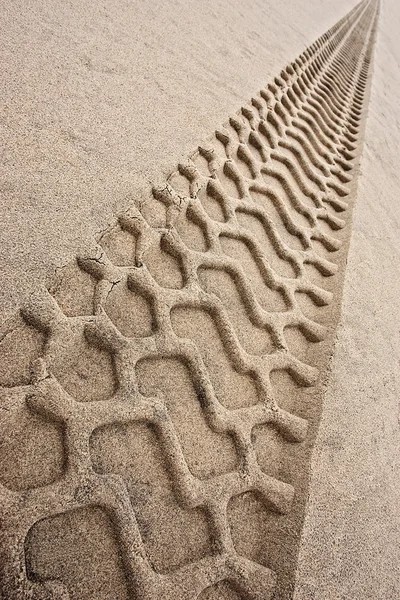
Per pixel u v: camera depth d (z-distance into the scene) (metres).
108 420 1.27
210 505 1.31
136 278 1.58
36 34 2.21
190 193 2.00
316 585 1.35
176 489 1.29
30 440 1.15
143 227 1.72
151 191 1.87
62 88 2.01
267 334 1.83
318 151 3.27
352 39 6.89
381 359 2.12
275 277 2.04
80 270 1.49
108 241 1.62
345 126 4.02
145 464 1.29
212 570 1.23
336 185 3.05
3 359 1.21
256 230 2.21
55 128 1.81
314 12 6.19
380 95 5.43
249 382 1.65
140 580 1.12
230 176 2.31
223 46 3.35
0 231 1.40
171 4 3.39
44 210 1.53
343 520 1.52
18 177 1.56
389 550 1.59
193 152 2.19
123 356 1.39
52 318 1.32
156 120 2.21
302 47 4.46
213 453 1.42
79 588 1.07
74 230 1.54
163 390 1.44
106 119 2.02
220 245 1.95
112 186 1.76
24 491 1.08
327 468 1.59
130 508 1.19
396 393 2.06
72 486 1.13
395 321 2.39
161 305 1.57
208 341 1.65
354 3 9.22
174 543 1.23
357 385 1.91
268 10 4.79
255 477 1.43
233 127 2.59
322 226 2.63
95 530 1.14
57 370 1.28
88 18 2.58
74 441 1.19
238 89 2.93
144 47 2.69
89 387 1.31
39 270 1.39
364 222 2.84
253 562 1.31
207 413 1.47
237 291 1.87
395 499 1.73
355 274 2.40
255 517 1.41
